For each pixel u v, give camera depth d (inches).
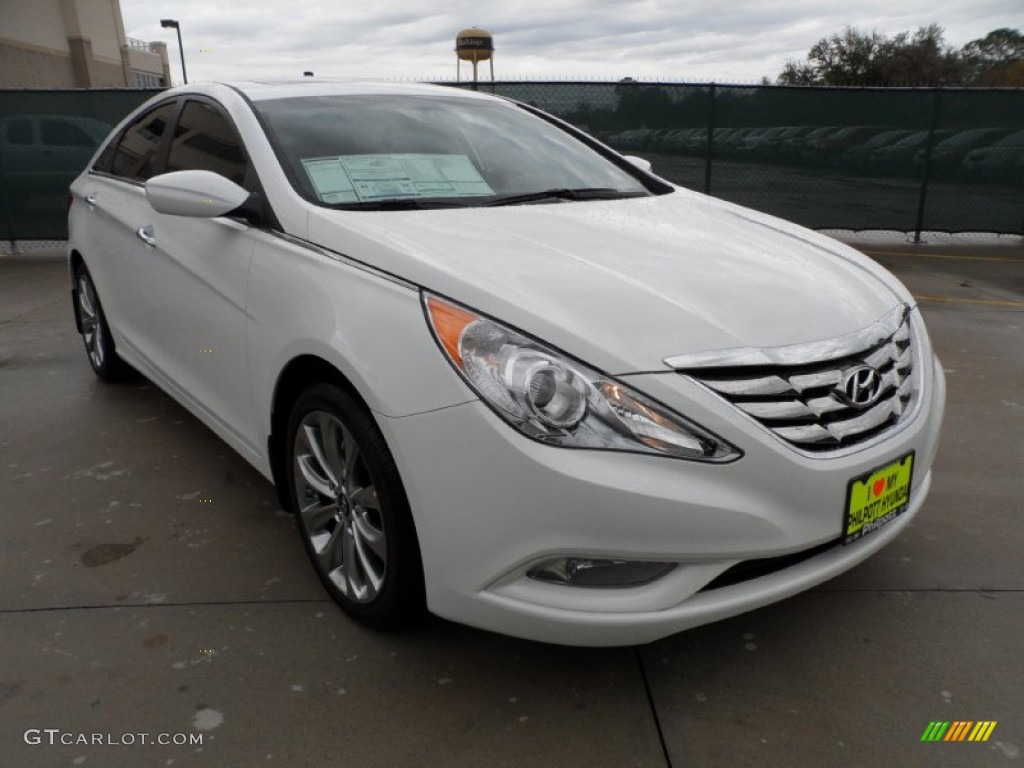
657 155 367.2
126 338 147.5
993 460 137.2
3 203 347.6
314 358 87.4
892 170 374.0
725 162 370.3
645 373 71.4
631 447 69.9
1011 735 76.6
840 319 82.4
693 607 73.2
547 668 85.3
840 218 378.6
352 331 80.7
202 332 112.5
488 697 81.0
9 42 989.8
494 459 70.7
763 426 73.2
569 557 71.0
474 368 72.5
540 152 126.6
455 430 72.4
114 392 168.4
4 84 976.3
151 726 76.9
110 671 84.2
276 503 121.0
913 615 94.6
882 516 82.2
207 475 130.0
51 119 343.0
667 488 69.5
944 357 198.7
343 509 90.0
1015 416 158.1
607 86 358.6
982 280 301.4
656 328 74.7
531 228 95.7
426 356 74.8
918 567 104.5
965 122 369.1
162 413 156.4
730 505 71.0
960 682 83.7
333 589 93.3
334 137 110.4
